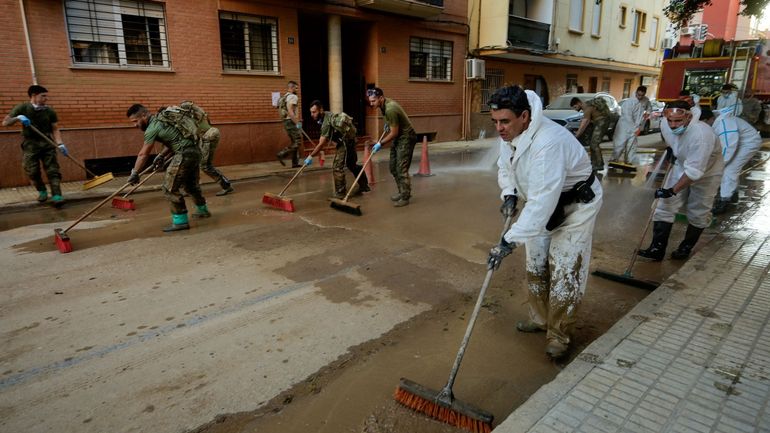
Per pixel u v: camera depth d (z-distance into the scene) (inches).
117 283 160.2
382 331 128.2
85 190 306.0
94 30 339.9
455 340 124.1
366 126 554.6
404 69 553.9
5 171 317.7
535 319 124.6
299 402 98.9
